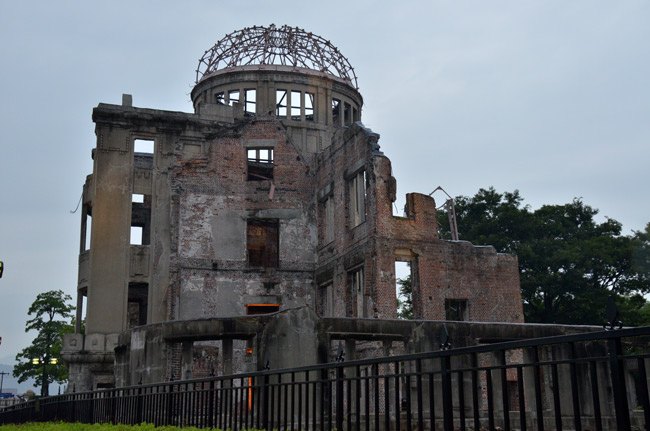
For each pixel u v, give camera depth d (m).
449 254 28.86
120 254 32.69
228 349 20.56
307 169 34.66
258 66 42.69
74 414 17.11
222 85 42.75
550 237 47.53
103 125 33.72
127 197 33.38
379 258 26.95
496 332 21.86
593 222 49.28
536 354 5.88
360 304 29.19
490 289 29.44
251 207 33.72
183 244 32.41
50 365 60.94
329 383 8.27
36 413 20.33
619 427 4.80
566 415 19.58
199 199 33.16
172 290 31.81
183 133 34.72
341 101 44.22
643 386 4.70
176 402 12.12
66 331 60.06
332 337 20.52
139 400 13.02
